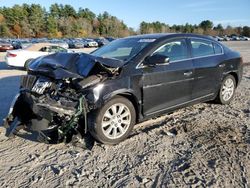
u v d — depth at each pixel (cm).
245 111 632
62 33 10894
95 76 443
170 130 520
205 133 503
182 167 391
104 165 399
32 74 477
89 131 454
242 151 434
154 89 501
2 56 2609
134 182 358
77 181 361
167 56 498
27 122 480
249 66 1428
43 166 397
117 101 460
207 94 617
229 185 349
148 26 12781
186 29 13575
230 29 13400
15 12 10038
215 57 627
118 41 592
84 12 12469
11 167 394
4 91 875
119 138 468
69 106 430
